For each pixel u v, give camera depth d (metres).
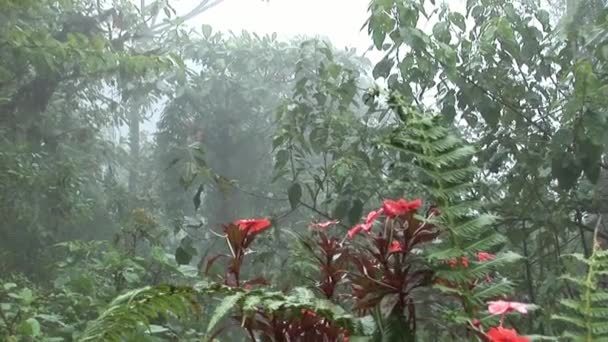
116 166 6.31
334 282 1.28
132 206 5.68
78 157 5.53
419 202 1.19
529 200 3.21
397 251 1.19
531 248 3.51
